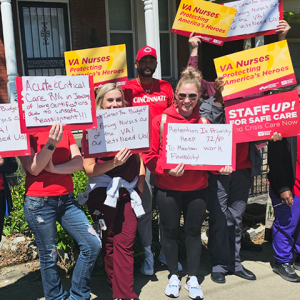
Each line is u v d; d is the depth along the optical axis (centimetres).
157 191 319
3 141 259
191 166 297
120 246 300
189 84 299
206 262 391
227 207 361
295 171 339
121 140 288
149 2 549
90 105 265
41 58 873
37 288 338
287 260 356
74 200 289
